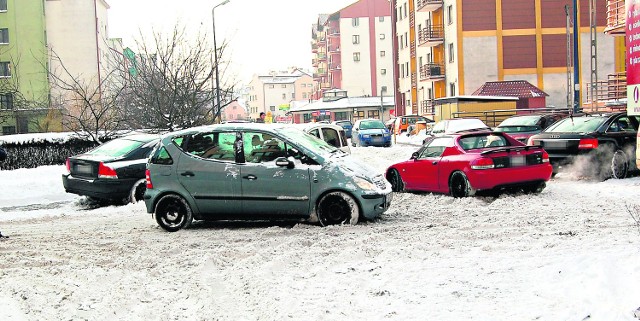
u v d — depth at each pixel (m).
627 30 13.34
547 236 8.77
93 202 15.45
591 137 15.35
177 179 10.71
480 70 49.19
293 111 95.94
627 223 9.52
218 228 10.80
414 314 5.61
